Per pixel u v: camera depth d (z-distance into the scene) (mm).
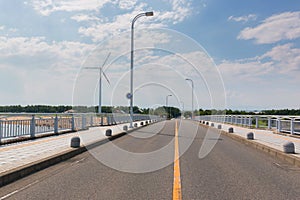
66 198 5422
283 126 20250
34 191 5891
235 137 18953
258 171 8242
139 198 5461
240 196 5652
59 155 9695
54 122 17391
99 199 5379
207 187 6336
